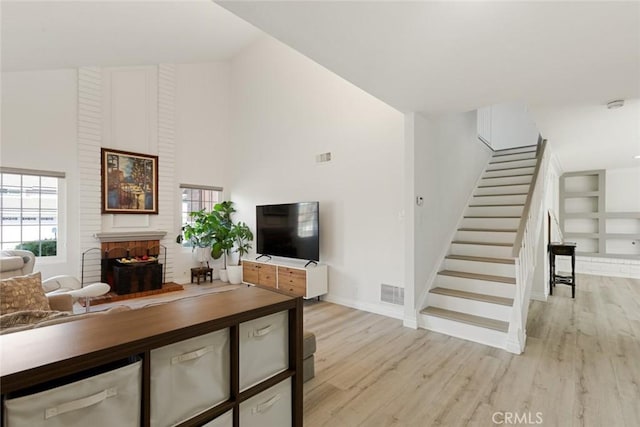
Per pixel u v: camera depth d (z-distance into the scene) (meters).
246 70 6.22
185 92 6.04
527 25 1.84
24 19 3.22
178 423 1.10
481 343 3.11
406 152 3.57
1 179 4.23
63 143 4.60
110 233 4.95
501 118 7.02
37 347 0.91
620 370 2.55
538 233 4.07
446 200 4.34
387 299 4.04
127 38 4.37
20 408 0.79
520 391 2.27
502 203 4.94
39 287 2.44
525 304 3.26
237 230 5.92
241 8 1.71
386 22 1.83
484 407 2.09
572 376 2.46
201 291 5.29
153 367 1.04
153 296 4.90
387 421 1.96
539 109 3.28
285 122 5.43
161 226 5.63
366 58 2.27
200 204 6.36
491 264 3.80
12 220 4.31
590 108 3.25
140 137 5.41
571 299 4.78
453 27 1.88
